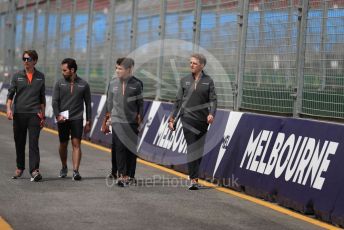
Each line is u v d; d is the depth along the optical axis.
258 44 20.00
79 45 35.72
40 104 18.81
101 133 29.09
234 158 18.70
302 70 17.64
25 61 18.55
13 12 48.19
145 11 28.08
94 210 14.79
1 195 16.20
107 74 31.91
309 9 17.45
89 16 34.28
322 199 14.62
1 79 50.59
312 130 15.77
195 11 24.00
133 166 18.73
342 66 16.06
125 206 15.39
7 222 13.30
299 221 14.52
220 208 15.62
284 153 16.52
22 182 18.25
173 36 25.66
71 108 18.86
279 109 18.80
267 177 16.88
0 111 47.72
